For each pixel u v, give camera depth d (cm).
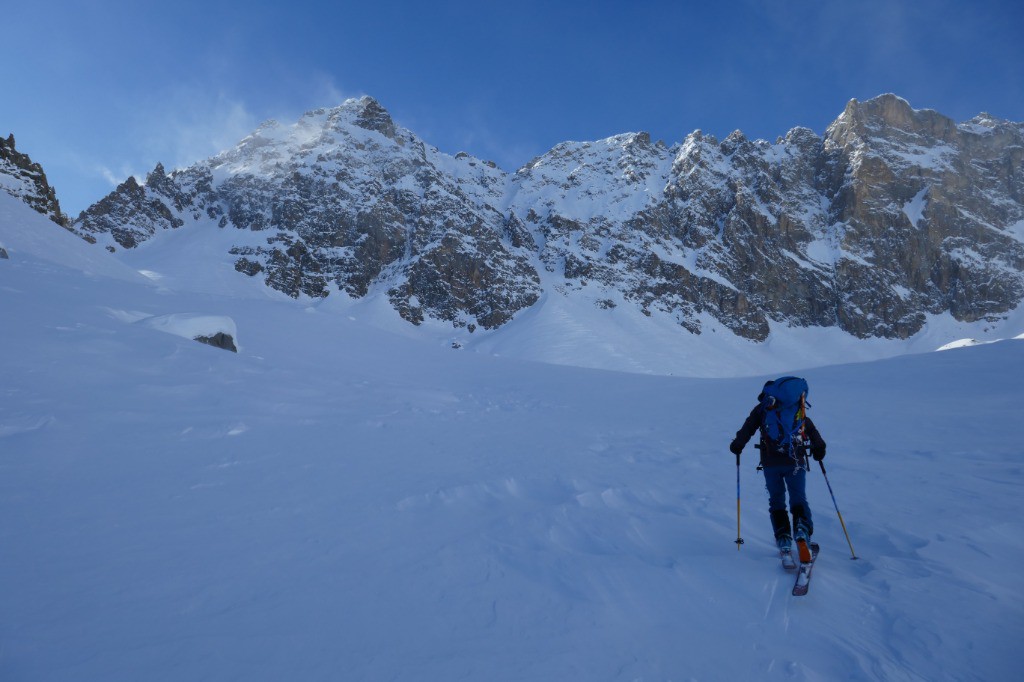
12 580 323
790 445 458
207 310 2325
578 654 296
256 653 273
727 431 1225
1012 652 312
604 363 13500
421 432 994
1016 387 1498
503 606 345
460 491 622
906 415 1291
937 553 459
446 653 287
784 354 17038
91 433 670
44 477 523
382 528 478
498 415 1324
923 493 673
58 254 3136
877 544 507
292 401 1048
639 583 391
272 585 350
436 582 373
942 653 314
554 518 533
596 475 765
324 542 432
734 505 626
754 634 333
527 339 14500
